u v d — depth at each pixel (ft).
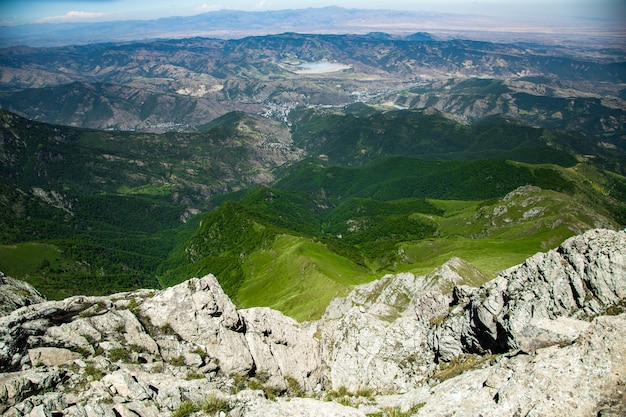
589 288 145.28
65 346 123.65
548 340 112.98
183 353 136.77
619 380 85.46
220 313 151.12
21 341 119.14
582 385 87.56
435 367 165.68
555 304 147.64
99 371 113.80
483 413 95.50
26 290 212.64
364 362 179.01
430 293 218.38
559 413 84.58
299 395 152.05
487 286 173.68
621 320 95.14
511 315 149.07
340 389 159.33
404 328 196.24
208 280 158.81
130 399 101.55
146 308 148.46
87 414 92.68
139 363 126.93
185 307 148.15
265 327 166.20
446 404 107.86
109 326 134.92
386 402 130.82
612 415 78.54
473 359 154.51
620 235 150.20
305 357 171.12
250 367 143.64
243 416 105.40
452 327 172.45
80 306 140.36
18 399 96.48
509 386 97.14
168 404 103.96
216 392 112.16
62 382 106.52
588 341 95.55
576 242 157.79
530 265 163.43
